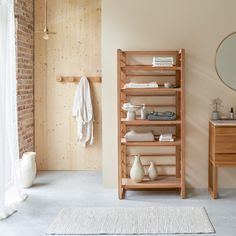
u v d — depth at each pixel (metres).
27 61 4.84
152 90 3.87
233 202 3.73
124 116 4.20
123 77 4.18
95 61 5.06
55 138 5.12
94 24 5.04
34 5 5.04
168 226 3.12
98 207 3.60
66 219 3.29
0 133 3.37
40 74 5.10
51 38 5.06
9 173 3.96
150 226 3.13
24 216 3.38
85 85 5.03
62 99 5.11
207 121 4.18
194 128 4.19
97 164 5.12
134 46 4.17
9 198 3.76
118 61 3.85
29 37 4.90
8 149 3.89
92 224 3.18
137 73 4.19
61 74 5.09
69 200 3.82
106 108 4.23
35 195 4.00
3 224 3.20
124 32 4.17
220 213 3.43
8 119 3.72
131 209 3.54
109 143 4.25
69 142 5.12
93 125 5.11
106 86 4.21
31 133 5.04
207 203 3.71
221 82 4.15
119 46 4.18
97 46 5.05
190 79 4.16
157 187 3.89
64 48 5.06
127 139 3.96
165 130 4.23
